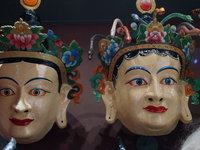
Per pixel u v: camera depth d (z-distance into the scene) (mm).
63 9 1802
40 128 1224
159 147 1479
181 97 1407
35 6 1409
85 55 1839
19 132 1171
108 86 1392
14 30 1190
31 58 1227
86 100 1663
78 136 1495
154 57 1243
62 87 1403
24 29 1191
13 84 1196
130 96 1245
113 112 1356
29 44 1222
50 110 1268
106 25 1931
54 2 1750
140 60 1250
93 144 1474
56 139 1474
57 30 1897
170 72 1262
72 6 1786
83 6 1791
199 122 1562
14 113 1171
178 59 1303
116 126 1544
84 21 1909
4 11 1764
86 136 1499
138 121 1221
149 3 1429
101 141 1485
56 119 1357
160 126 1201
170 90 1254
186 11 1858
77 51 1380
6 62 1214
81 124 1547
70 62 1384
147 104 1211
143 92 1231
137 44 1262
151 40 1268
